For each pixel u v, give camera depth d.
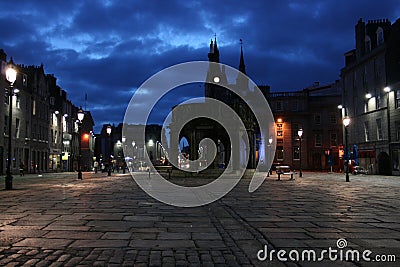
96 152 111.50
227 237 7.75
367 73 50.09
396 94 43.62
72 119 78.44
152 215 10.79
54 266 5.65
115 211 11.58
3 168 44.59
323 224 9.28
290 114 70.31
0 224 9.15
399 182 29.17
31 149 53.59
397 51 43.38
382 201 14.76
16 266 5.64
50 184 25.77
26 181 30.06
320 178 36.47
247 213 11.25
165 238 7.65
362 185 25.36
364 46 51.81
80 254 6.35
